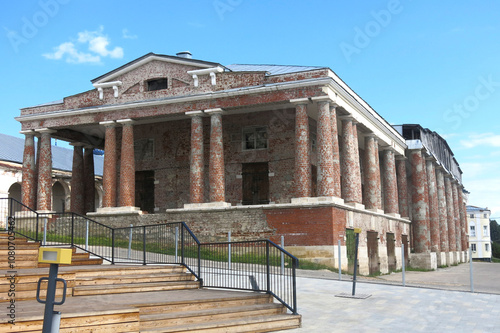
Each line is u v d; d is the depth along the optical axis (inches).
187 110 1295.5
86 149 1673.2
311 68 1320.1
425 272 1641.2
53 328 300.8
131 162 1355.8
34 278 490.3
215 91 1279.5
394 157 1830.7
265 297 562.3
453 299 700.0
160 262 715.4
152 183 1520.7
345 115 1327.5
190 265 693.3
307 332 489.7
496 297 730.8
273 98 1214.9
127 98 1375.5
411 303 660.1
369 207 1489.9
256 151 1392.7
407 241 1809.8
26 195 1432.1
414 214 1845.5
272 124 1384.1
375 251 1424.7
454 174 2635.3
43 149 1443.2
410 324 533.3
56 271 305.7
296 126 1190.3
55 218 1307.8
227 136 1422.2
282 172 1358.3
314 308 612.1
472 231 4771.2
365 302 658.8
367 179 1507.1
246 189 1398.9
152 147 1525.6
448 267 2085.4
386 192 1685.5
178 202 1469.0
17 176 1809.8
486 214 4805.6
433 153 2047.2
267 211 1180.5
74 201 1606.8
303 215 1144.2
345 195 1290.6
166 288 596.7
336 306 628.4
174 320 455.2
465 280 1228.5
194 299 506.6
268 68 1488.7
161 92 1336.1
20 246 622.2
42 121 1450.5
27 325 365.7
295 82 1184.8
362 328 510.0
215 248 888.9
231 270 663.1
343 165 1310.3
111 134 1380.4
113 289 547.8
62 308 427.2
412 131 1899.6
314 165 1429.6
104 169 1365.7
